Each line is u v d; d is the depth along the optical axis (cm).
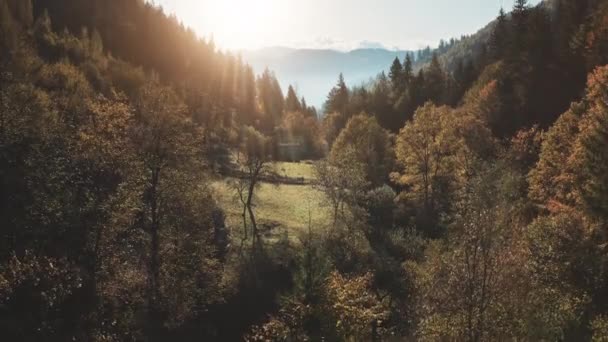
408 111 11900
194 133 4397
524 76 7831
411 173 6481
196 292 4072
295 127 14775
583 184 3688
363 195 6212
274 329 3186
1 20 10462
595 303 2880
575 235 3125
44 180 3503
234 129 12788
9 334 2431
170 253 3850
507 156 5988
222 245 5006
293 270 4469
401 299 4238
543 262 2986
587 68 6562
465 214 2616
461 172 6072
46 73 7756
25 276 2623
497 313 2075
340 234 5278
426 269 3111
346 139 8494
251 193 5953
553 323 2289
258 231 5462
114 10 19075
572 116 4722
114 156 3519
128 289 3375
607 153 3459
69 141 3900
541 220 3397
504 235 2302
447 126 6275
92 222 3191
